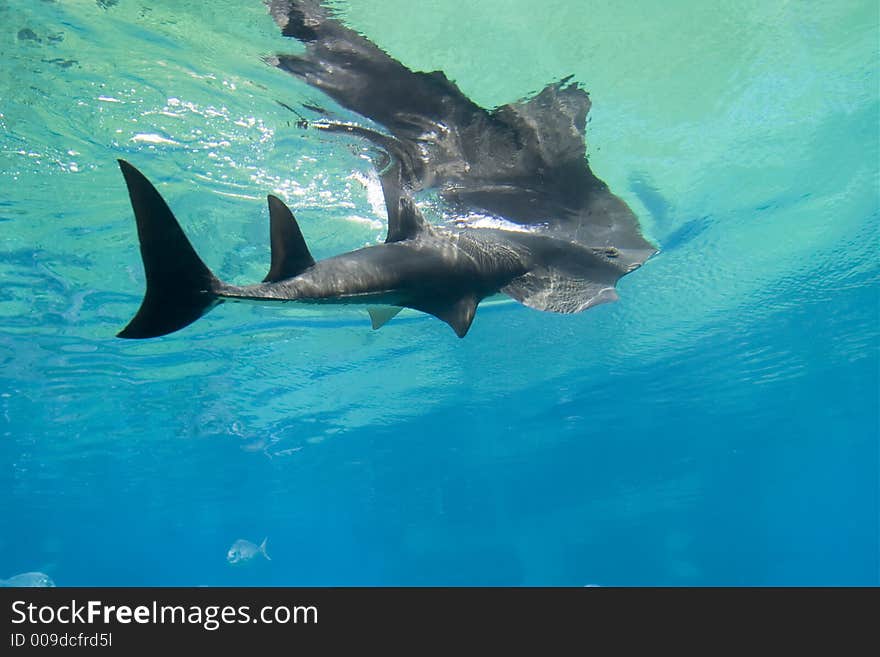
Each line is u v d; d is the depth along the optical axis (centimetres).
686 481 4878
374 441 2880
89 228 1009
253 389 2014
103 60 643
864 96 859
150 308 264
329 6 581
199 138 791
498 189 876
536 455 3578
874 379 2794
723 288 1675
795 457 4438
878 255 1579
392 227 418
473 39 636
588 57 685
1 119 723
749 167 1028
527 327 1772
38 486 3044
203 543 6066
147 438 2400
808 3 667
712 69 746
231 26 602
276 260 321
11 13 567
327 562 8875
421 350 1855
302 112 741
